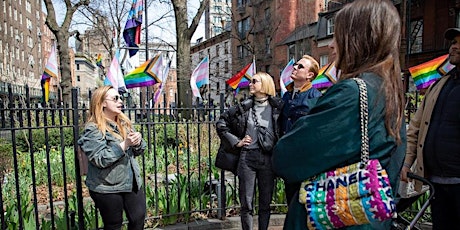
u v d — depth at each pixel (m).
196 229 3.72
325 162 1.18
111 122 2.68
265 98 3.22
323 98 1.22
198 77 6.36
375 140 1.15
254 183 3.17
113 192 2.58
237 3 34.62
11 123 2.85
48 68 5.63
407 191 2.06
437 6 17.14
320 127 1.16
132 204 2.73
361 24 1.21
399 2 16.78
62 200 4.91
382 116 1.16
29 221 3.14
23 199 3.81
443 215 2.15
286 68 6.60
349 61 1.24
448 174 2.07
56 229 3.29
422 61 17.41
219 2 44.50
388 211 1.09
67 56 16.36
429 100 2.27
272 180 3.16
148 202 3.89
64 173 3.12
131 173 2.70
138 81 5.16
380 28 1.18
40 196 5.08
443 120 2.12
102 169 2.58
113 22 24.00
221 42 41.94
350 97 1.14
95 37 33.09
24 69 50.66
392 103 1.16
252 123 3.14
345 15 1.26
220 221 3.83
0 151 6.33
